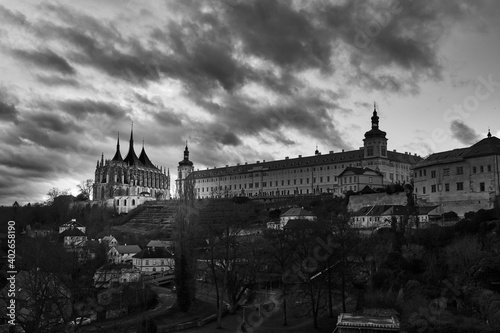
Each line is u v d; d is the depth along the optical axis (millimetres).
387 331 71938
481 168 130625
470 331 70812
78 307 86188
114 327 91562
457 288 85938
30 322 74688
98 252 134250
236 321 97188
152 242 194625
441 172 141500
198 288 134625
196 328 92750
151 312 108625
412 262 98312
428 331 73438
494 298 76625
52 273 83562
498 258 88312
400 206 149250
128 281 125125
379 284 94062
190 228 114938
